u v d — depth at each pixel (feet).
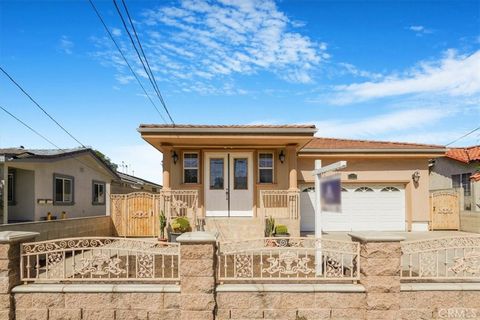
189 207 40.06
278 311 17.71
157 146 41.11
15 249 18.08
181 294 17.34
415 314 17.69
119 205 45.09
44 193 41.37
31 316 17.60
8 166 37.35
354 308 17.79
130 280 18.16
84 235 37.11
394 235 17.93
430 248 18.69
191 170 42.24
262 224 36.99
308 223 46.93
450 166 54.90
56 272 22.54
